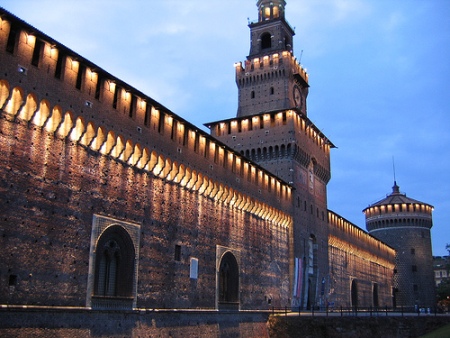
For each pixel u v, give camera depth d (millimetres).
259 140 75375
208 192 52688
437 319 53438
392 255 125562
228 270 55344
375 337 54156
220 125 79750
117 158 40188
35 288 31359
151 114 44469
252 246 60594
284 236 69812
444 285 146625
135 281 40188
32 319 30812
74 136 36219
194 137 51062
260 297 60688
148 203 43156
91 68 38156
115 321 37469
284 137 73500
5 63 31250
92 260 36000
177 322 44594
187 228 48281
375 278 111438
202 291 49344
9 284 29781
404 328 53594
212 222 52906
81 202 35938
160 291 43062
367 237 109250
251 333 56594
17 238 30641
